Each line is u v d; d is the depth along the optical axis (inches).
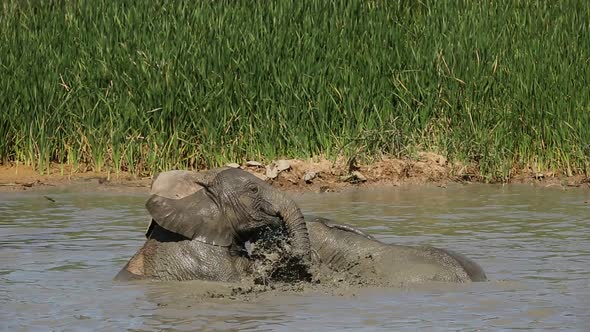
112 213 884.6
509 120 1111.6
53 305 565.9
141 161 1115.9
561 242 743.7
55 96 1149.7
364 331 503.8
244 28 1163.3
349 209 908.0
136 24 1173.1
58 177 1094.4
